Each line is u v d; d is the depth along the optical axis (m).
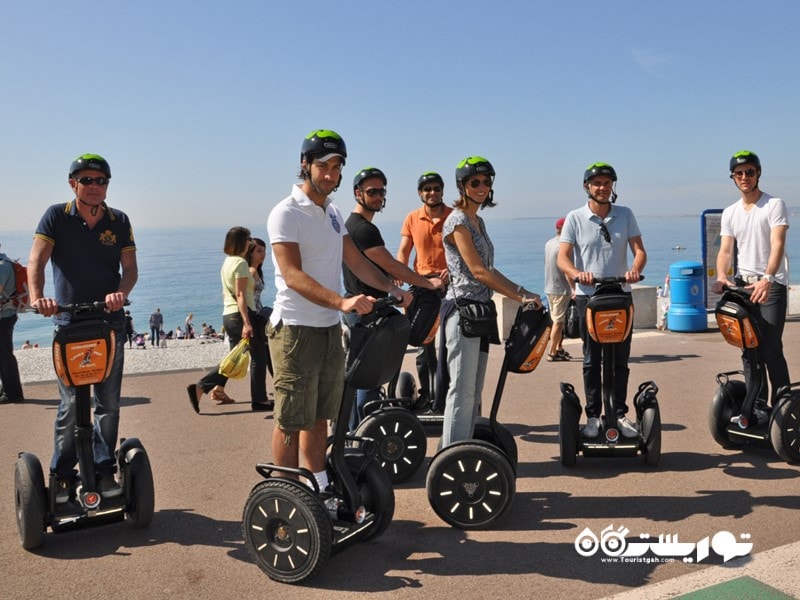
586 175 4.96
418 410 5.78
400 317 3.41
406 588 3.20
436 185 5.93
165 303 107.25
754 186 5.00
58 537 3.88
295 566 3.25
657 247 189.12
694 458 4.93
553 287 8.71
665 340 10.04
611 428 4.70
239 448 5.55
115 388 4.05
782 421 4.65
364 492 3.60
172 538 3.83
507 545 3.62
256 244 6.97
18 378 7.46
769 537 3.60
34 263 3.79
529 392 7.17
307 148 3.41
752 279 5.05
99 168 3.86
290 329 3.43
